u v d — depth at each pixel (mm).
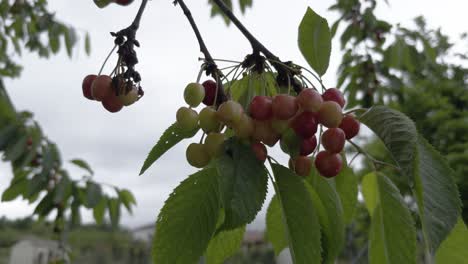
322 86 412
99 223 1142
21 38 1653
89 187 1082
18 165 1035
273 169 353
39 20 1417
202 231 331
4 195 1145
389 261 357
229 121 344
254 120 354
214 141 346
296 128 354
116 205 1141
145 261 5641
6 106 1021
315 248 329
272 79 449
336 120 356
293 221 337
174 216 334
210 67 410
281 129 352
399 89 1845
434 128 3318
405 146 314
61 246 1479
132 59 410
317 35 424
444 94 3398
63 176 1087
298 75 421
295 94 419
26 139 1022
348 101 1851
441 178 312
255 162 340
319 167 371
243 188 325
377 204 394
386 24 1688
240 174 331
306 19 426
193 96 374
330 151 365
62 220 1241
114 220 1133
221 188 321
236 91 449
